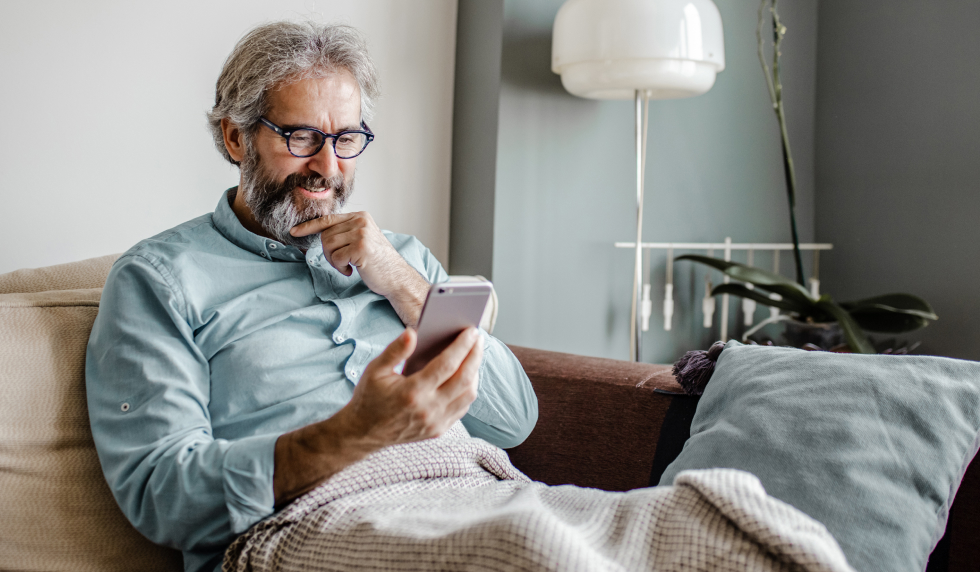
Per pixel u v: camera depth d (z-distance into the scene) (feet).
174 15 4.69
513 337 6.31
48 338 2.77
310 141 3.06
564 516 2.28
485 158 6.15
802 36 8.02
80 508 2.61
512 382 3.56
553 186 6.43
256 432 2.81
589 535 2.05
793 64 7.98
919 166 7.12
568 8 5.53
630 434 3.51
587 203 6.66
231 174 5.05
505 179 6.10
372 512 2.31
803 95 8.10
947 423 2.60
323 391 2.95
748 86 7.62
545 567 1.76
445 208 6.58
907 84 7.20
